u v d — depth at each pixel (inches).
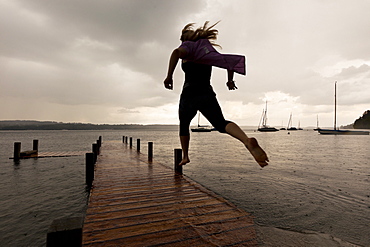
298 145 1310.3
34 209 232.4
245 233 115.6
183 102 73.7
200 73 69.9
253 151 53.1
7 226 191.9
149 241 106.4
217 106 67.7
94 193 189.6
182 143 88.6
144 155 518.6
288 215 205.6
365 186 312.8
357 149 1003.9
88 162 295.6
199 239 109.1
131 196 180.1
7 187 320.2
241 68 66.3
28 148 1135.0
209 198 173.6
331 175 393.7
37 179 369.4
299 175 395.5
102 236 110.9
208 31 71.6
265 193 279.9
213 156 718.5
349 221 191.3
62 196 276.8
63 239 56.3
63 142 1679.4
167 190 198.5
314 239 140.9
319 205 232.8
